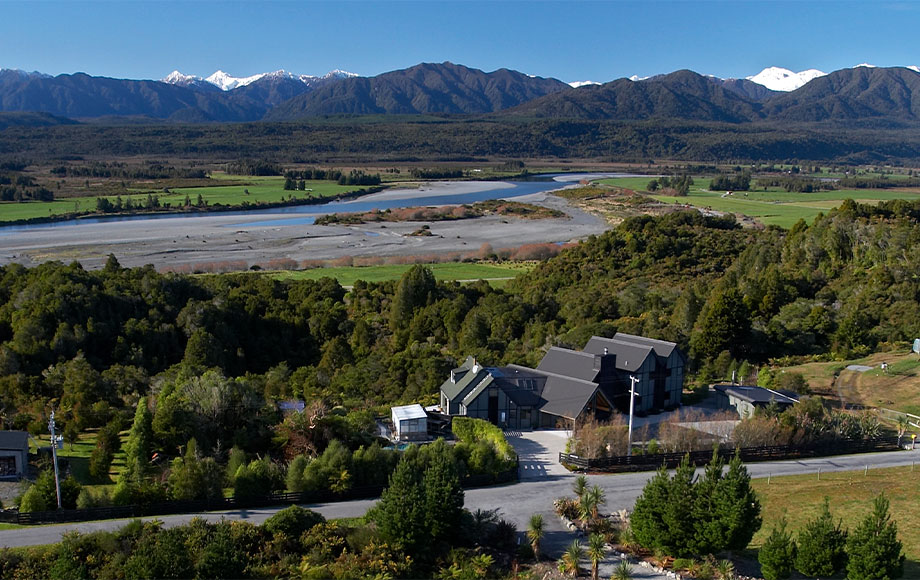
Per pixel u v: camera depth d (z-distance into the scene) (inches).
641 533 1681.8
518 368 3053.6
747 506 1579.7
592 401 2763.3
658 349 3038.9
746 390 2938.0
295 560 1640.0
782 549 1521.9
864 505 1937.7
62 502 1953.7
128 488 1959.9
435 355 3627.0
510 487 2160.4
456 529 1736.0
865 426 2568.9
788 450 2427.4
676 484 1644.9
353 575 1558.8
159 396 2689.5
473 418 2637.8
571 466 2336.4
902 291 4254.4
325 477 2071.9
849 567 1475.1
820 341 3880.4
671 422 2623.0
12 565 1573.6
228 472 2153.1
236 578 1530.5
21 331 3545.8
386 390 3270.2
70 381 3026.6
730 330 3582.7
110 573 1521.9
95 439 2554.1
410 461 1900.8
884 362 3435.0
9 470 2187.5
